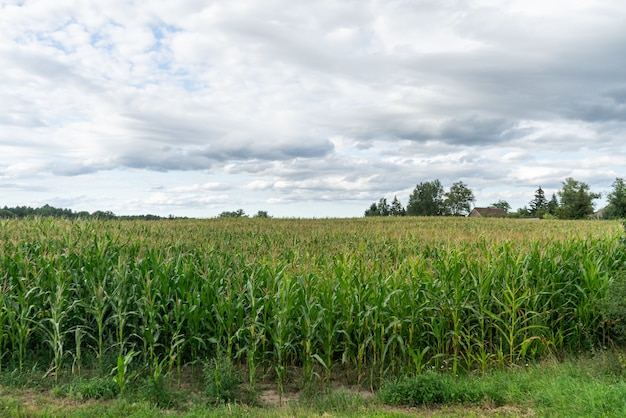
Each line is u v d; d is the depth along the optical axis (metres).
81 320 12.27
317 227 36.50
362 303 11.80
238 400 9.84
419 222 47.00
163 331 12.23
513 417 8.22
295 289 11.91
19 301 11.23
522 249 15.77
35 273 12.44
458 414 8.59
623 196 61.78
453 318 11.84
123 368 9.59
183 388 10.64
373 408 9.09
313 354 11.55
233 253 17.67
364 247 21.80
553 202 134.38
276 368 10.38
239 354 11.21
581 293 13.47
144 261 13.74
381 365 11.20
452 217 58.16
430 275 12.99
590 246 17.39
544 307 12.88
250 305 12.08
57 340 10.81
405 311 11.69
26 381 10.29
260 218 43.75
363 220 50.03
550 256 14.73
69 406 9.02
